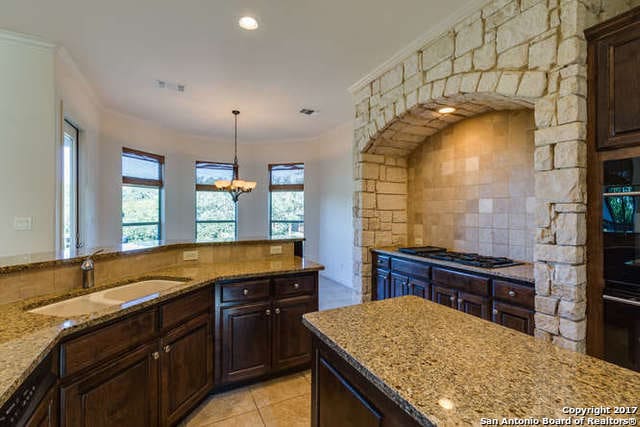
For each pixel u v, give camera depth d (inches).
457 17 95.0
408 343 43.7
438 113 122.6
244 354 92.7
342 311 57.6
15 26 101.1
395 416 33.8
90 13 94.3
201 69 131.3
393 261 136.3
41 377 44.3
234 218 269.1
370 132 139.1
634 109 63.0
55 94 113.7
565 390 32.1
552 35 73.7
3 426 33.8
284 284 99.1
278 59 122.3
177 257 106.7
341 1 88.8
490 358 39.2
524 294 86.9
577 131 69.2
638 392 31.8
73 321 52.1
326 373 48.5
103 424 55.9
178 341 75.1
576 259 69.4
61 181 121.6
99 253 80.2
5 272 60.4
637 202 63.5
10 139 107.0
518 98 83.6
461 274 106.0
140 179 212.8
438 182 144.9
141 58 121.9
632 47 63.3
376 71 131.5
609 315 67.4
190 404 79.0
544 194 75.4
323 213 249.6
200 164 255.8
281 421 79.4
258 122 212.5
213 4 90.0
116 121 191.2
